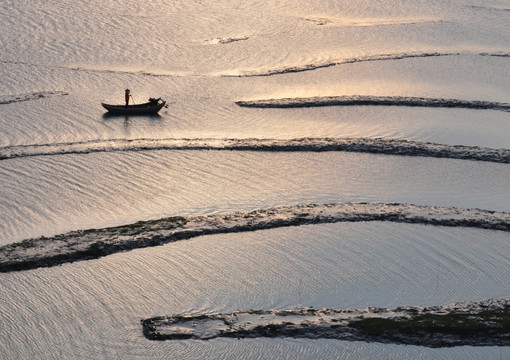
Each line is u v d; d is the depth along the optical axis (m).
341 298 31.45
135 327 29.14
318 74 69.94
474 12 98.62
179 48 77.19
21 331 28.61
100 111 58.22
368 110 59.25
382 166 47.28
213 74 69.62
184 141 50.69
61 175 44.03
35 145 49.06
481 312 30.28
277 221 38.22
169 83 66.38
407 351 28.02
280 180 44.50
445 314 30.08
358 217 38.88
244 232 37.19
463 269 34.00
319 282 32.62
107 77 67.31
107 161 46.69
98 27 82.25
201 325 29.19
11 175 43.72
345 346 28.20
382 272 33.56
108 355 27.41
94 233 36.38
